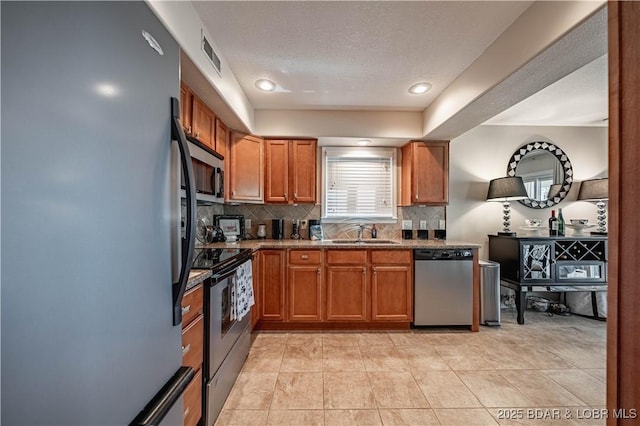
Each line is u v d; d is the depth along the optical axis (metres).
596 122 3.54
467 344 2.53
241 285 2.01
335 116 3.02
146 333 0.78
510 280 3.19
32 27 0.48
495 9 1.54
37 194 0.49
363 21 1.63
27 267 0.47
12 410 0.45
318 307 2.83
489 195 3.48
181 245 1.00
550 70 1.65
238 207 3.45
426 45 1.86
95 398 0.60
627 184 0.63
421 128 3.04
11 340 0.45
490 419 1.60
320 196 3.52
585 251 3.17
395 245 2.84
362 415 1.62
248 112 2.73
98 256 0.61
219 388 1.63
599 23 1.26
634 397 0.62
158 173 0.85
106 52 0.63
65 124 0.53
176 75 0.99
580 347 2.48
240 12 1.55
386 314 2.83
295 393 1.82
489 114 2.35
